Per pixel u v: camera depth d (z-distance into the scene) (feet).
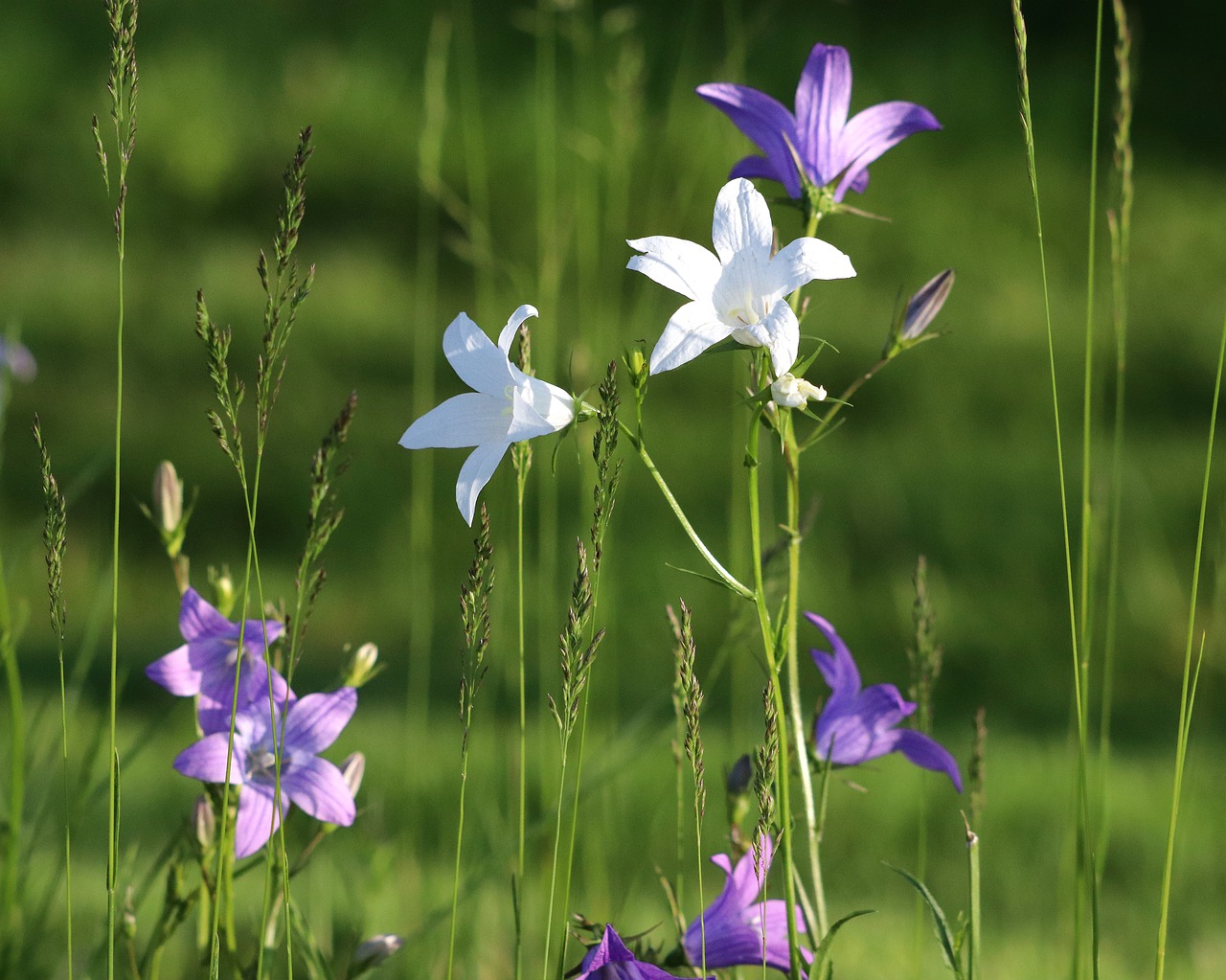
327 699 3.66
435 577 13.66
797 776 3.71
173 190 20.72
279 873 3.68
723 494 14.46
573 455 4.89
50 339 16.93
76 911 4.63
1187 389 18.21
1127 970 4.89
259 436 3.56
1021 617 13.23
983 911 5.69
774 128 3.77
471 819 4.32
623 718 7.72
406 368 17.30
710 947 3.67
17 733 3.84
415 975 4.06
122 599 13.01
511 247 19.38
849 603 13.50
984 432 17.08
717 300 3.58
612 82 5.08
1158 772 8.24
